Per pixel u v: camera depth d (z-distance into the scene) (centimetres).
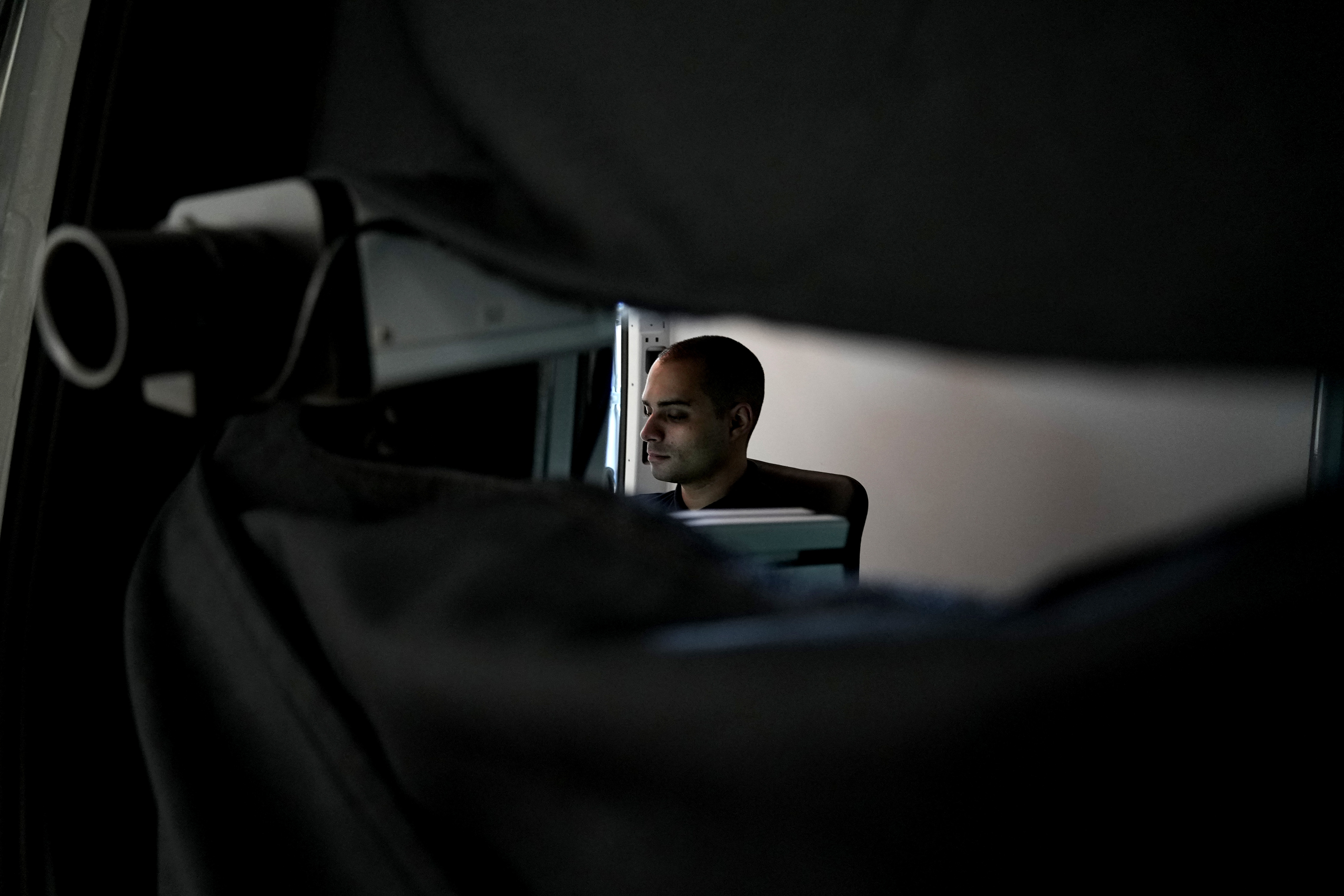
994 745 27
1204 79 32
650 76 43
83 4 68
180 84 65
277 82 63
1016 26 35
